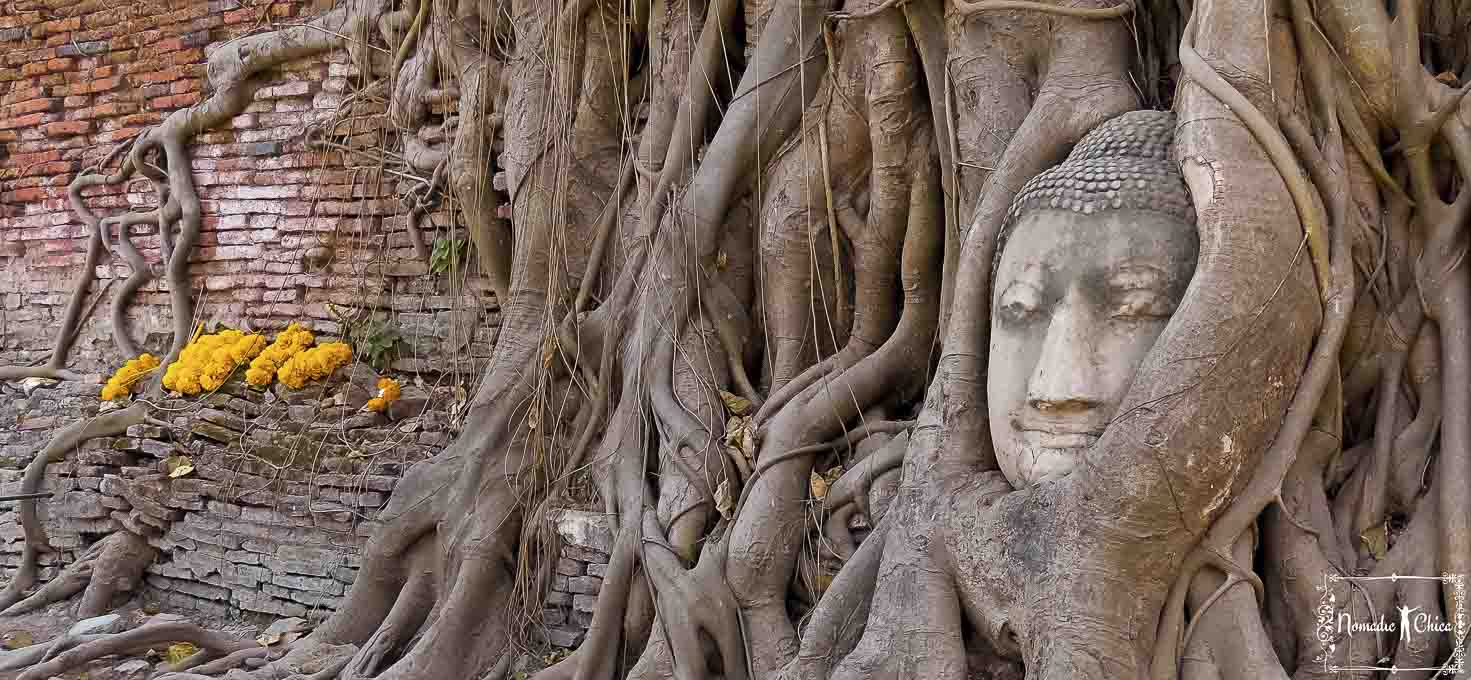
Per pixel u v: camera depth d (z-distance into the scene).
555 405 5.17
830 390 4.35
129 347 8.12
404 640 5.03
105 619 5.79
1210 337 2.98
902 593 3.44
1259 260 3.01
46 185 8.64
